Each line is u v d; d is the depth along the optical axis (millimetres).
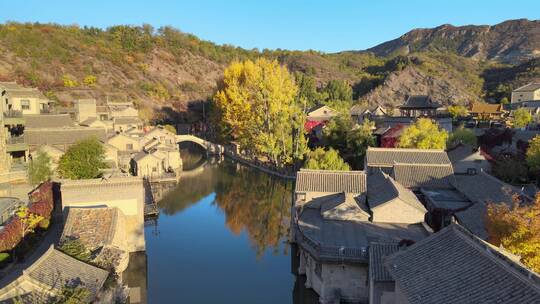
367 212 37031
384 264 21406
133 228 36406
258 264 37500
